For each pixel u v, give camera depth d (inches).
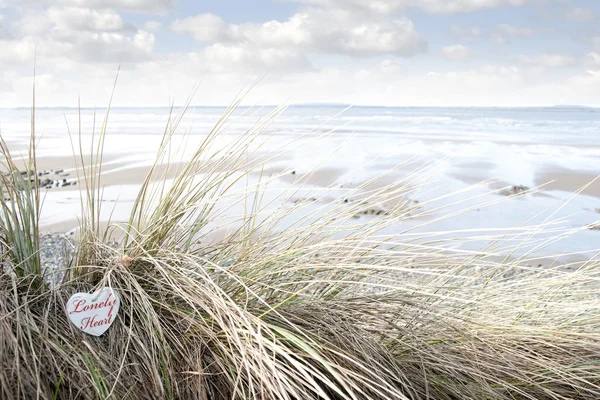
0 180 82.3
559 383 89.5
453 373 84.7
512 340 92.4
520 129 1675.7
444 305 98.8
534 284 103.9
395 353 87.0
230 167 91.5
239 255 95.3
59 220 359.3
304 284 94.0
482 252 99.6
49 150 895.7
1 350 62.9
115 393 68.9
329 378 76.9
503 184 553.6
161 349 74.4
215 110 3555.6
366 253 91.5
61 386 68.8
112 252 88.0
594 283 113.3
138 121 2306.8
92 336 75.3
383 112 3644.2
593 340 93.0
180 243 95.1
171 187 89.5
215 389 76.5
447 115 3036.4
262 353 69.2
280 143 828.0
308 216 98.0
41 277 81.0
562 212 424.8
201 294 78.3
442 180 563.2
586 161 785.6
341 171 576.4
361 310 87.8
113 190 479.8
